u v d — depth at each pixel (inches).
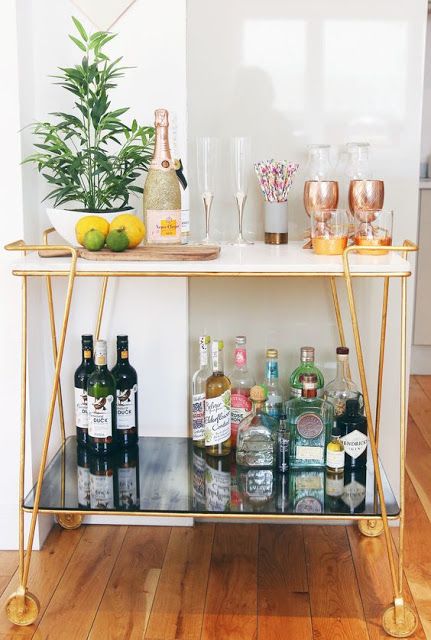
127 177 84.8
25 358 76.4
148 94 89.0
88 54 88.2
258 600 79.6
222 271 72.2
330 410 87.3
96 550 89.4
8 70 82.5
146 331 93.6
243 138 86.4
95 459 89.7
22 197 84.6
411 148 91.7
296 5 89.9
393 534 93.6
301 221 93.4
